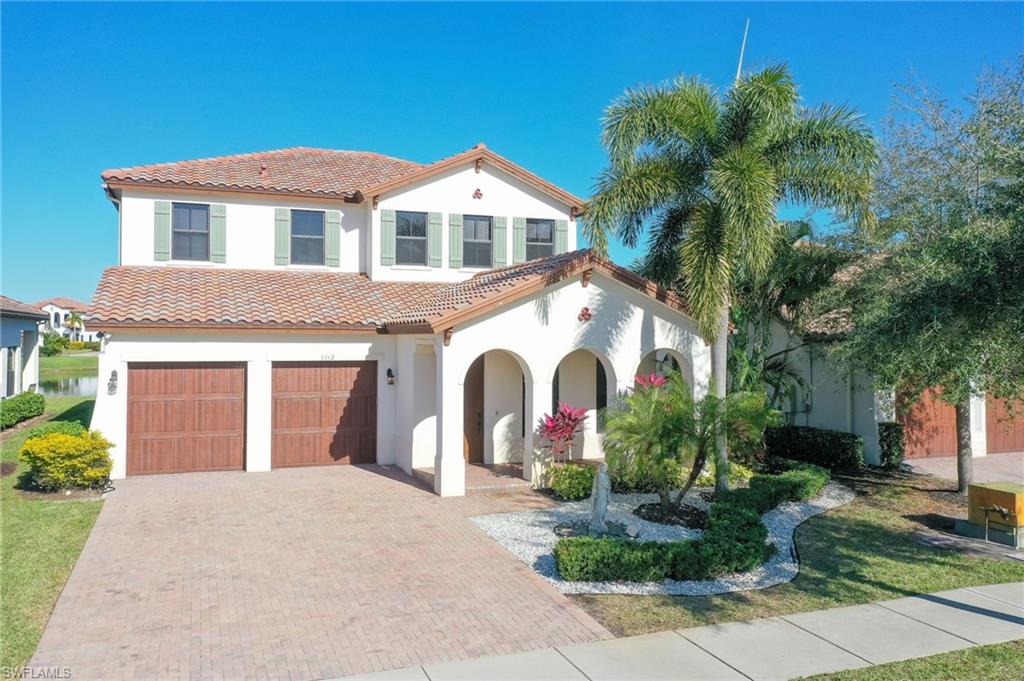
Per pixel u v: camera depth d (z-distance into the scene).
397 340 18.66
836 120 14.95
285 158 24.11
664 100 15.18
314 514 13.35
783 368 20.12
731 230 14.15
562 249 23.02
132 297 17.31
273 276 20.44
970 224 11.16
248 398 17.44
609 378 16.62
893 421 19.77
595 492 11.70
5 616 8.25
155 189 19.73
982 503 12.41
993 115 10.85
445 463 14.95
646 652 7.57
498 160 22.11
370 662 7.29
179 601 8.91
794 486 15.02
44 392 40.66
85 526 12.15
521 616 8.59
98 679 6.84
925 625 8.41
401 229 21.50
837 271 17.55
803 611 8.86
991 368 10.34
